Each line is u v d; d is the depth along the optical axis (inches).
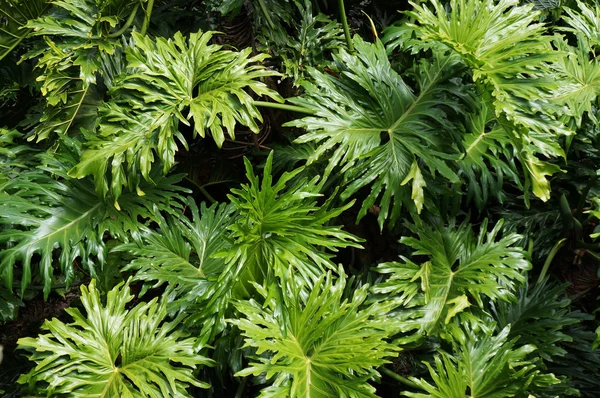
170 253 127.0
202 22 152.6
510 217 146.3
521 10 126.1
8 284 117.1
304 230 115.8
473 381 118.3
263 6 144.1
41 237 120.4
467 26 125.3
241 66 124.4
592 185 142.9
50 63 127.5
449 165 128.3
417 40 130.2
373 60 128.6
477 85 121.6
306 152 142.3
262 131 159.5
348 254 150.0
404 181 121.2
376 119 127.3
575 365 131.5
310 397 110.2
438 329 123.3
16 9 135.6
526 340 128.3
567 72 133.5
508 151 130.2
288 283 113.7
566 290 142.6
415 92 134.9
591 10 138.9
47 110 134.9
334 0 160.6
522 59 121.2
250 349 124.6
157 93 122.6
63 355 115.1
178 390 113.9
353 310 115.1
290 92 152.3
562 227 142.3
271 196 113.3
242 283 116.7
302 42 147.1
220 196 165.6
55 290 145.3
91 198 126.0
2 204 120.7
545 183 120.0
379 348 111.7
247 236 113.0
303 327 113.0
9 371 137.2
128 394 111.0
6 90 146.9
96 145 120.3
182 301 122.4
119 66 136.6
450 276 127.8
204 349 120.7
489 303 132.9
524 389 115.6
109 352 114.3
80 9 132.0
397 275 125.2
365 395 109.2
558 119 132.0
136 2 134.1
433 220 130.8
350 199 147.6
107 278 136.0
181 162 157.2
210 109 121.3
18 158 135.0
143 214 126.6
